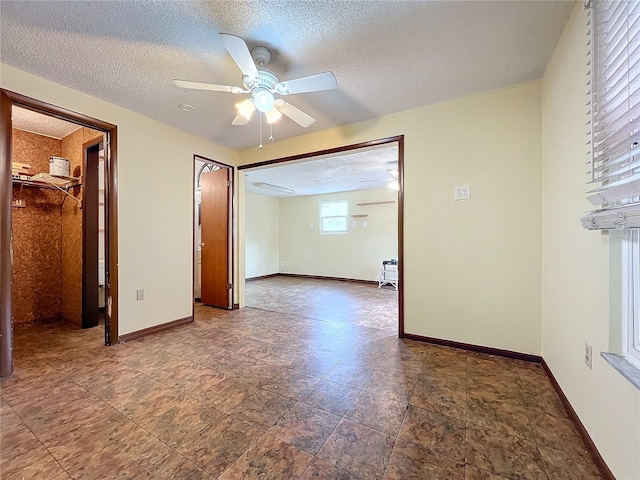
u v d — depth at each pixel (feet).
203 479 3.78
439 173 8.59
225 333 9.83
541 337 7.32
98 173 10.55
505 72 6.98
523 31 5.55
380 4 4.89
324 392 5.98
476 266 8.13
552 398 5.72
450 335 8.50
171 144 10.34
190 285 11.09
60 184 10.78
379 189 21.72
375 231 21.94
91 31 5.51
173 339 9.20
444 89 7.79
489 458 4.15
